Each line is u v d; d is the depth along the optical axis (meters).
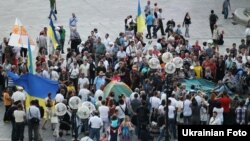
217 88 72.56
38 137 61.50
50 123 66.69
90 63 73.50
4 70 72.44
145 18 95.56
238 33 98.75
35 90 63.75
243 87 75.44
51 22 79.00
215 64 76.81
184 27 100.19
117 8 110.12
